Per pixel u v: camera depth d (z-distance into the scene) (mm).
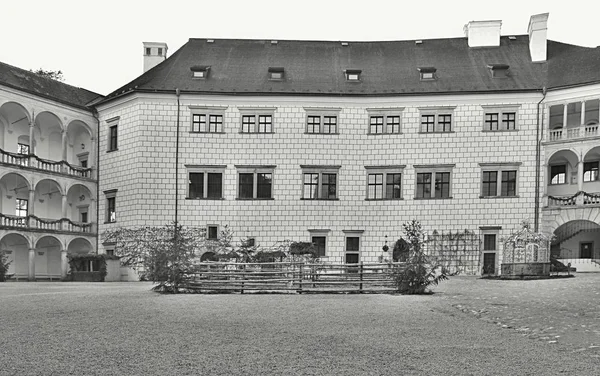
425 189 41188
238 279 21562
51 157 45062
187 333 10539
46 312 13891
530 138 40688
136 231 40594
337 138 41688
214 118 41938
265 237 41031
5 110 41406
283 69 43688
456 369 7664
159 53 47938
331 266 21812
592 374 7434
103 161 43500
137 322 12047
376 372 7457
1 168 38031
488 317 13234
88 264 38531
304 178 41531
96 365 7852
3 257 37812
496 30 45719
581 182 39469
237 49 46469
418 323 12086
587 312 14109
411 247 29625
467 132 41094
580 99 39469
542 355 8617
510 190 40719
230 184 41375
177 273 21156
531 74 42688
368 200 41250
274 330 10961
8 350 8891
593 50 42656
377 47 46938
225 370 7555
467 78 42656
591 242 42969
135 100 41594
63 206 41781
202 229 40875
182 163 41344
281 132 41688
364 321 12359
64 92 45188
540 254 33844
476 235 40312
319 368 7668
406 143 41438
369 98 41812
